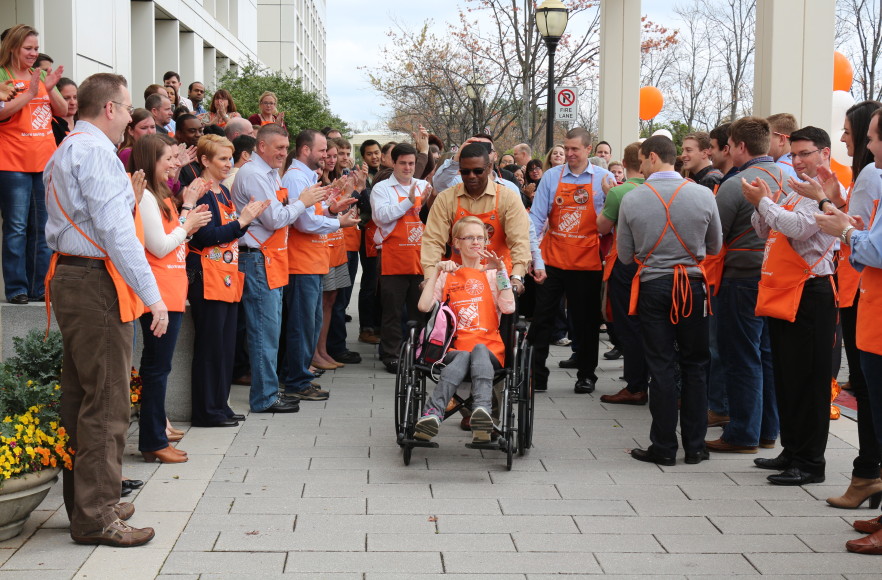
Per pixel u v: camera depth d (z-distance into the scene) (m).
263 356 7.39
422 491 5.59
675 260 6.23
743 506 5.41
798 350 5.78
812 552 4.71
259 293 7.30
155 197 5.71
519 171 12.36
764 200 5.71
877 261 4.51
